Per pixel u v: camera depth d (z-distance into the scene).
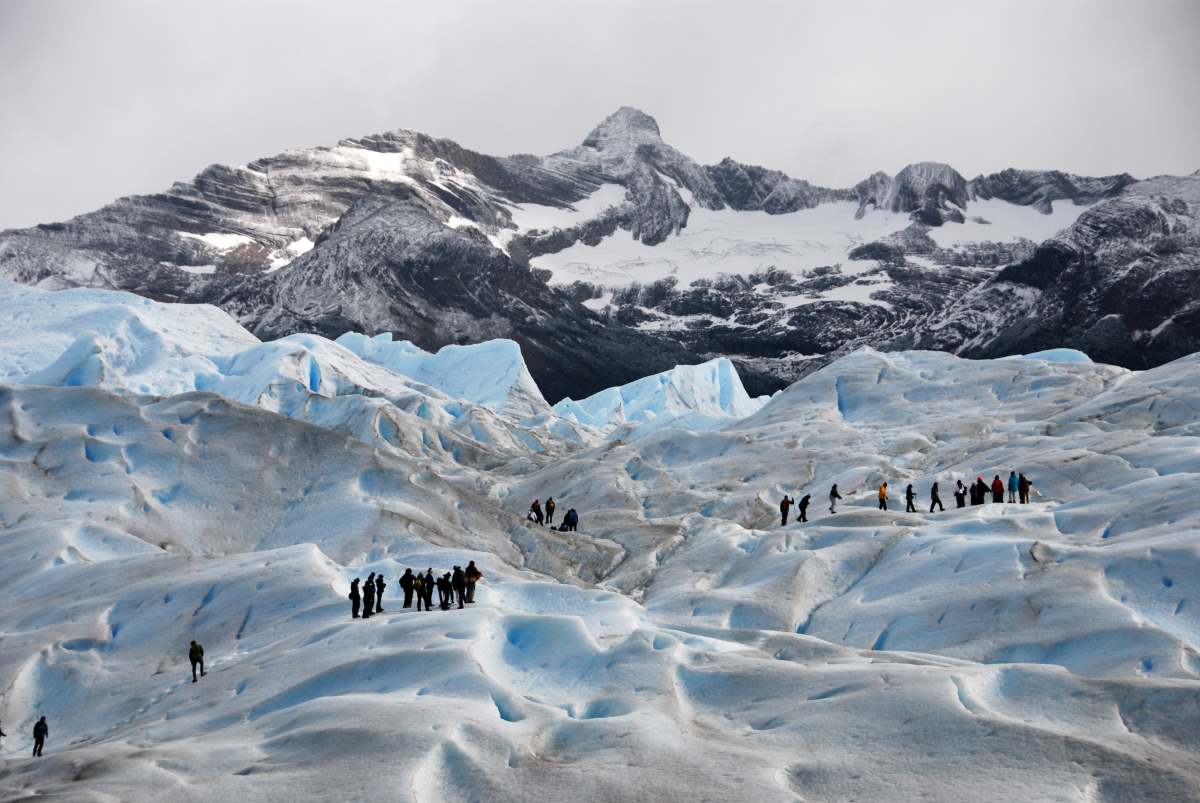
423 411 118.81
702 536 65.12
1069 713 26.52
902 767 24.20
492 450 106.75
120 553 62.22
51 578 55.84
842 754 25.19
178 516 68.75
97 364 109.81
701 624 44.59
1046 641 36.66
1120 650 34.44
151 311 133.88
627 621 42.44
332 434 77.50
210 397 80.69
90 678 44.09
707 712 29.53
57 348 117.38
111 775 26.33
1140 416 73.75
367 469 73.94
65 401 79.56
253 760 26.70
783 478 77.62
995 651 37.38
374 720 27.70
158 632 47.31
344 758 25.67
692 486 79.38
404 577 44.53
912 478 71.62
